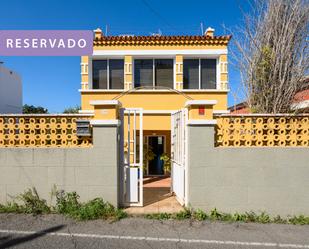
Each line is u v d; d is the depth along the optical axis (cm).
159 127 1180
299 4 692
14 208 607
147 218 583
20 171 617
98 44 1184
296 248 455
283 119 598
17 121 622
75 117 621
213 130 598
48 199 617
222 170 597
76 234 500
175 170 754
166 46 1191
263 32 713
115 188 614
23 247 448
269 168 594
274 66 691
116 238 486
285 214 591
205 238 489
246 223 563
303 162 591
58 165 615
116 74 1231
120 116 646
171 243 468
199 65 1222
